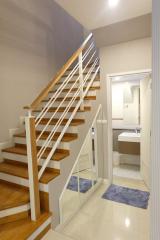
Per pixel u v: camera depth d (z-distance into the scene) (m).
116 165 4.28
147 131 2.99
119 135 4.07
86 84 3.16
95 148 3.04
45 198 1.91
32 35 3.21
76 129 2.39
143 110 3.24
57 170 2.07
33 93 3.25
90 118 2.79
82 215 2.36
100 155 3.22
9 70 2.76
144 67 2.78
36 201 1.80
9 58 2.75
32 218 1.81
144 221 2.22
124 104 4.32
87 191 2.80
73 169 2.32
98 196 2.84
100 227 2.12
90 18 2.38
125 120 4.35
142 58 2.79
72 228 2.11
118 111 4.41
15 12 2.83
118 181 3.40
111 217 2.31
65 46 4.22
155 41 0.84
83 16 2.33
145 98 3.08
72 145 2.29
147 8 2.15
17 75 2.90
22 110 3.00
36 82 3.32
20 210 1.83
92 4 2.07
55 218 2.00
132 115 4.25
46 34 3.58
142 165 3.40
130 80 4.18
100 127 3.16
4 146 2.65
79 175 2.59
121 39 2.84
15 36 2.85
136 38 2.79
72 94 3.17
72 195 2.42
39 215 1.85
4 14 2.64
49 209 1.91
